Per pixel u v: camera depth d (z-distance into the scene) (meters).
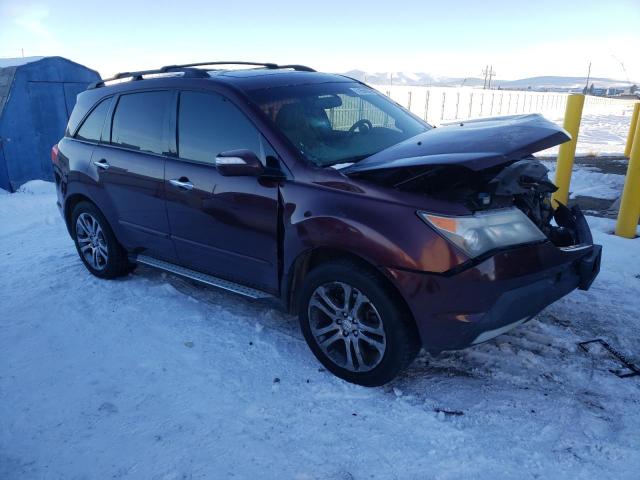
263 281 3.67
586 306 4.21
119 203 4.54
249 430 2.88
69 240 6.45
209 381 3.34
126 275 5.11
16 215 8.04
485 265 2.82
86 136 4.91
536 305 3.07
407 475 2.54
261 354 3.63
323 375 3.38
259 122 3.57
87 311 4.37
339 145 3.66
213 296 4.59
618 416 2.89
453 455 2.65
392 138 3.96
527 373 3.32
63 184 5.11
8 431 2.94
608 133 19.92
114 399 3.19
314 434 2.84
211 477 2.56
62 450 2.78
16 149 10.42
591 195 8.16
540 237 3.10
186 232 4.05
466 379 3.28
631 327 3.87
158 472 2.60
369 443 2.76
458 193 3.00
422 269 2.84
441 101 23.31
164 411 3.06
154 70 4.61
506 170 3.13
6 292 4.83
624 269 4.91
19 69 10.33
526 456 2.62
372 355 3.26
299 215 3.27
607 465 2.54
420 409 3.01
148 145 4.30
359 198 3.07
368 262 3.03
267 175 3.40
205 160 3.87
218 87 3.85
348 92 4.26
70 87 11.19
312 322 3.39
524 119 3.53
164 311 4.31
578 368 3.36
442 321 2.88
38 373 3.50
